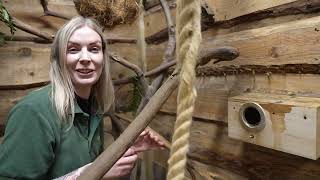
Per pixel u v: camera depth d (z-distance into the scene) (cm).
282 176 103
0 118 146
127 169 94
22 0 152
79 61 98
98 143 112
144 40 184
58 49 97
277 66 101
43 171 87
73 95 97
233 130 103
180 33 36
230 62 119
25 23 150
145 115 69
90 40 100
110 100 119
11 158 84
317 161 92
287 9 98
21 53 150
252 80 111
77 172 85
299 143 83
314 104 82
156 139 112
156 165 177
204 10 125
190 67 35
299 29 93
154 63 177
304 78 94
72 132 95
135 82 170
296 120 83
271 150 106
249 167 115
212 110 130
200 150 139
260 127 93
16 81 149
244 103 98
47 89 94
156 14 171
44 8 154
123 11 159
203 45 133
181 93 37
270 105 90
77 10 158
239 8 114
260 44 107
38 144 85
